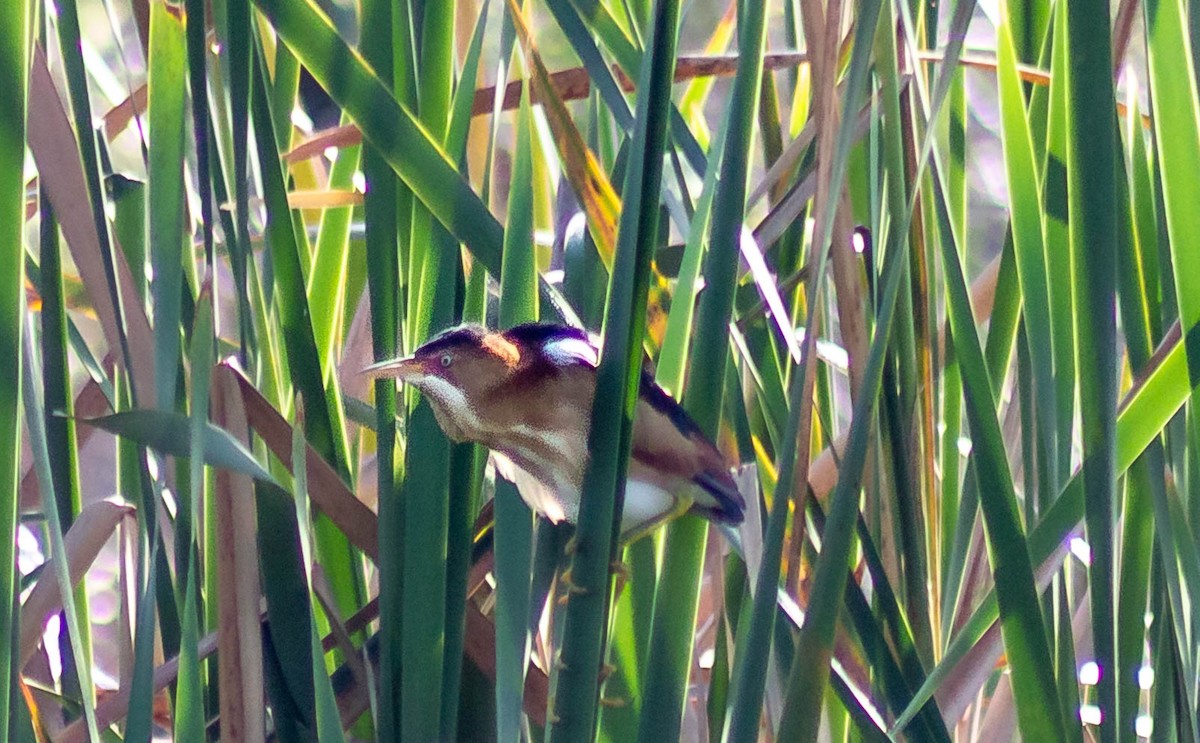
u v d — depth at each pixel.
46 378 11.82
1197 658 11.75
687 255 11.70
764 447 11.95
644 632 11.73
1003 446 11.67
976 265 16.52
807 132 11.89
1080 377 11.65
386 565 11.70
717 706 11.81
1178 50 11.65
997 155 16.52
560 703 11.56
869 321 11.89
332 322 11.82
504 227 11.72
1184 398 11.67
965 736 12.14
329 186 11.95
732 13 12.21
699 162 11.86
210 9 11.88
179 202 11.60
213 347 11.71
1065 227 11.75
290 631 11.75
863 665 11.89
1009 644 11.66
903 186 11.83
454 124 11.76
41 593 11.81
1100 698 11.66
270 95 11.84
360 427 11.99
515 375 11.77
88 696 11.57
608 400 11.55
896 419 11.85
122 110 12.06
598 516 11.55
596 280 11.88
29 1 11.55
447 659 11.68
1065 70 11.73
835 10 11.68
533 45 11.76
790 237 11.96
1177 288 11.66
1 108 11.55
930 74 12.02
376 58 11.76
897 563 11.86
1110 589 11.65
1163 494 11.70
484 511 11.84
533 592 11.80
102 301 11.72
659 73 11.54
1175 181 11.66
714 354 11.66
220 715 11.69
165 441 11.57
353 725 11.79
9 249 11.55
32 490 12.07
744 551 11.79
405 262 11.78
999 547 11.66
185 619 11.58
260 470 11.59
